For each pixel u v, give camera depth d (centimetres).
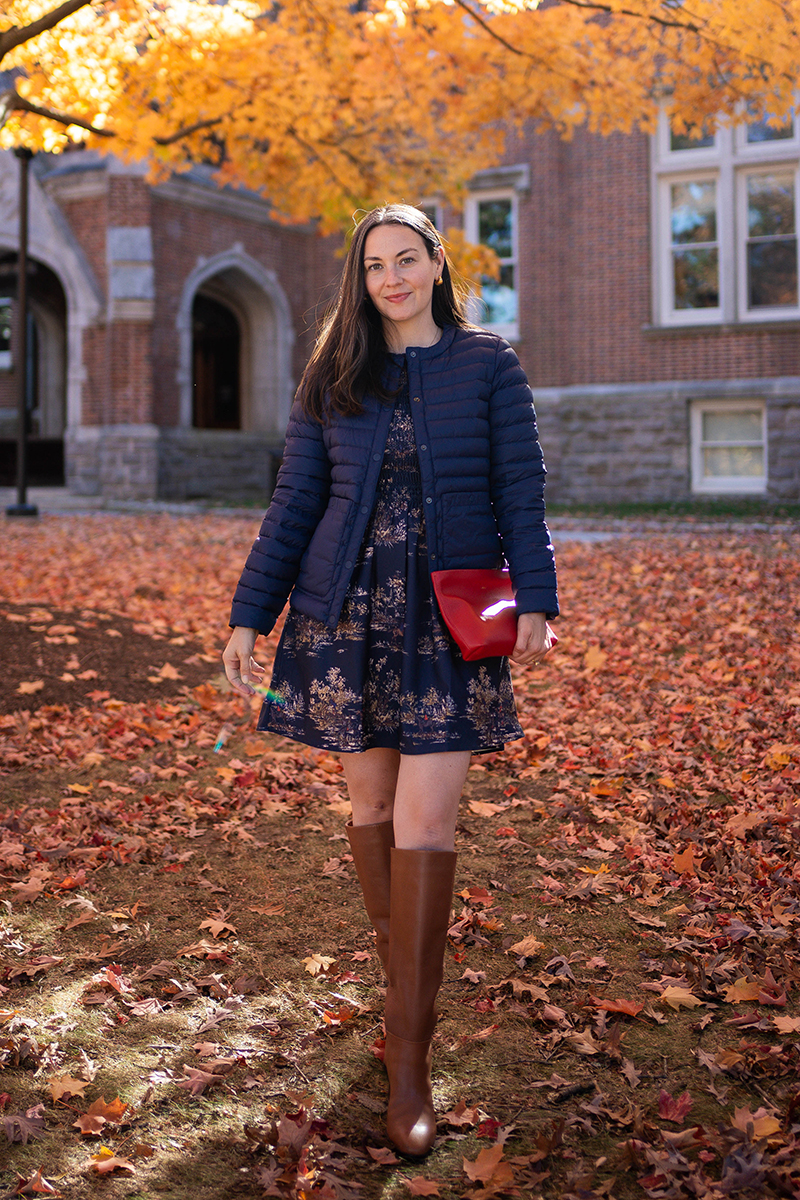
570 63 786
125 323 1748
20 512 1488
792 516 1345
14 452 2028
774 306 1570
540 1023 240
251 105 822
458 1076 221
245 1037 236
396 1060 206
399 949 208
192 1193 186
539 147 1658
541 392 1689
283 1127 199
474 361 222
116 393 1755
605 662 578
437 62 823
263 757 437
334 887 314
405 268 220
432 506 217
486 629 208
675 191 1602
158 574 930
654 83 826
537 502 220
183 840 352
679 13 704
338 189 933
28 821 362
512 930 284
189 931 287
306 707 224
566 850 336
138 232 1730
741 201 1564
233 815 376
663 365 1614
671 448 1612
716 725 452
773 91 747
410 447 221
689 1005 243
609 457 1655
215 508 1628
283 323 2002
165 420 1812
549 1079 218
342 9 789
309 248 2050
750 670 540
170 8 748
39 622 594
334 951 275
